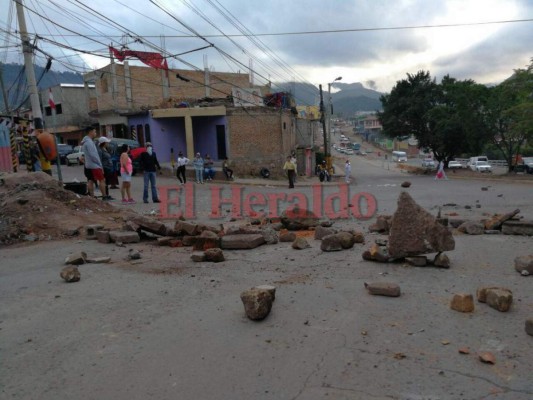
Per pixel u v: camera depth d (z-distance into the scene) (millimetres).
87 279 5730
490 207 13227
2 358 3625
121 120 34562
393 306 4410
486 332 3787
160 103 34656
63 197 10375
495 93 34344
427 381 3084
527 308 4289
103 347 3748
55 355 3641
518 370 3186
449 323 3982
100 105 37906
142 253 7160
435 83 42125
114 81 35312
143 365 3428
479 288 4531
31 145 16609
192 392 3049
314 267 5977
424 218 5809
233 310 4441
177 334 3939
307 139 50188
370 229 8781
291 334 3861
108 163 14289
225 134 31656
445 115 39781
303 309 4395
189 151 31109
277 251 7027
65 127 43312
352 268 5828
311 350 3570
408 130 44438
